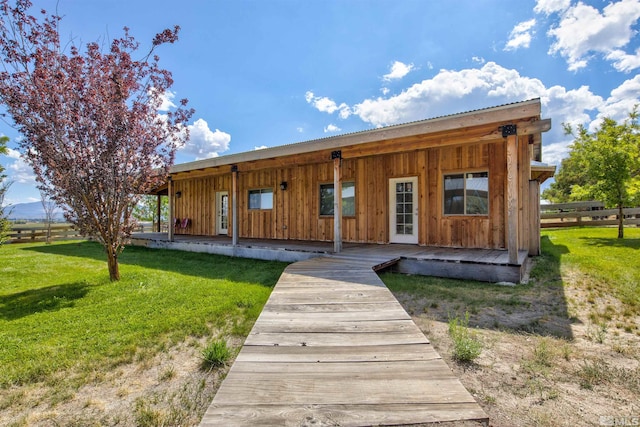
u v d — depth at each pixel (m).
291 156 6.84
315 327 2.29
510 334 2.75
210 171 8.61
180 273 5.68
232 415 1.29
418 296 3.97
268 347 1.96
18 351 2.60
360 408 1.33
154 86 5.06
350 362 1.75
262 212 10.12
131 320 3.28
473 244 6.69
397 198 7.68
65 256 8.32
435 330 2.87
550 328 2.88
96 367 2.35
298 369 1.67
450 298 3.87
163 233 13.25
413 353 1.86
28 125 4.23
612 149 8.86
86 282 4.97
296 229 9.33
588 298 3.72
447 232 6.98
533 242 6.80
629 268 5.02
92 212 4.80
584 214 12.94
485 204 6.60
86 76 4.55
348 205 8.41
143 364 2.38
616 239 8.83
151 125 5.07
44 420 1.77
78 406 1.90
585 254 6.53
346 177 8.40
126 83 4.64
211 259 7.41
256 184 10.24
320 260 5.30
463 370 2.13
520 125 4.51
